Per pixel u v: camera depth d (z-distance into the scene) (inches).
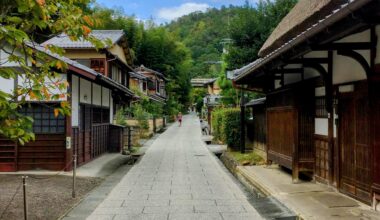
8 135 183.3
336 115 312.7
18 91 191.6
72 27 195.3
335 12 189.2
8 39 167.6
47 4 188.1
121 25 1670.8
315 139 366.6
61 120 473.1
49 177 414.3
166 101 2086.6
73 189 341.7
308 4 425.7
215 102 1578.5
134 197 348.8
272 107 462.9
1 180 408.8
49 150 472.4
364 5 167.5
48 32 285.0
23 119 182.7
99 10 1469.0
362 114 273.6
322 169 350.6
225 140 700.0
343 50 252.1
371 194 257.6
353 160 288.5
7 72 174.2
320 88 354.0
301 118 371.6
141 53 1968.5
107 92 713.6
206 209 301.7
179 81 2255.2
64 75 457.1
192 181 438.0
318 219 238.2
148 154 732.0
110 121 751.1
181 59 2309.3
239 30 1066.1
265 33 1040.8
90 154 589.9
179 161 626.5
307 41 240.8
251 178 397.4
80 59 839.1
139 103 1330.0
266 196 330.3
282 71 398.3
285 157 403.2
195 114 2834.6
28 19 181.9
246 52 1045.8
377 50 245.3
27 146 470.9
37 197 330.3
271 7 1071.6
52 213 281.4
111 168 531.2
